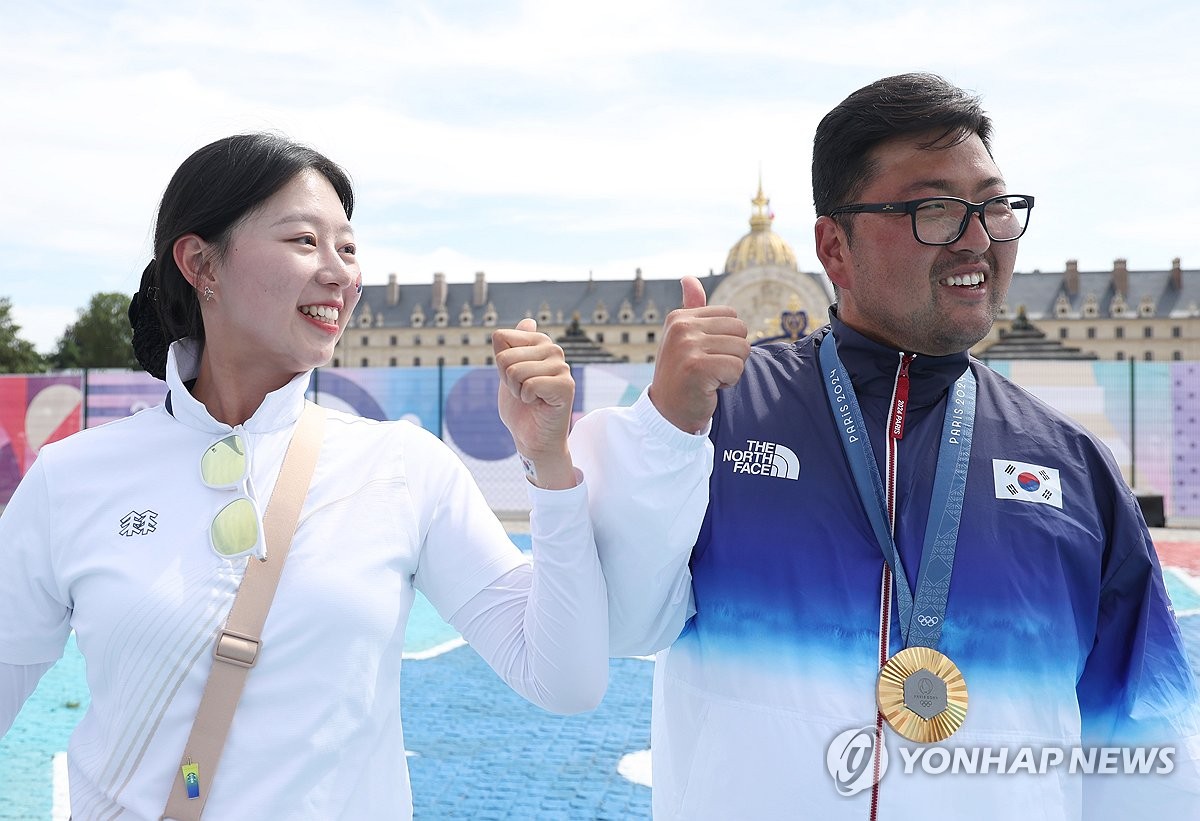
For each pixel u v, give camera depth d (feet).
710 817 6.05
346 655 5.54
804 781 5.90
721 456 6.54
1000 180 6.31
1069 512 6.34
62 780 15.74
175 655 5.40
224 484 5.76
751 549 6.24
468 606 6.21
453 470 6.38
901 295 6.26
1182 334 310.04
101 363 301.43
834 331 6.93
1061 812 6.01
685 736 6.37
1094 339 314.55
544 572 5.72
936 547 6.16
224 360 6.22
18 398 56.13
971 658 5.99
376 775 5.65
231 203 5.90
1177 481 52.75
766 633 6.13
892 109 6.23
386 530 5.89
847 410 6.53
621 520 5.80
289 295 5.94
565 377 5.51
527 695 6.07
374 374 56.85
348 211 6.60
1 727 6.13
